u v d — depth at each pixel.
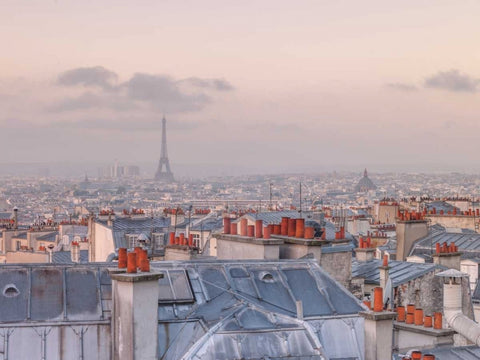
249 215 123.88
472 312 67.81
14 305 36.12
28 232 192.75
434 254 76.69
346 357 37.44
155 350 34.84
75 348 35.56
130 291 34.56
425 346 47.16
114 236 127.25
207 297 38.75
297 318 37.56
